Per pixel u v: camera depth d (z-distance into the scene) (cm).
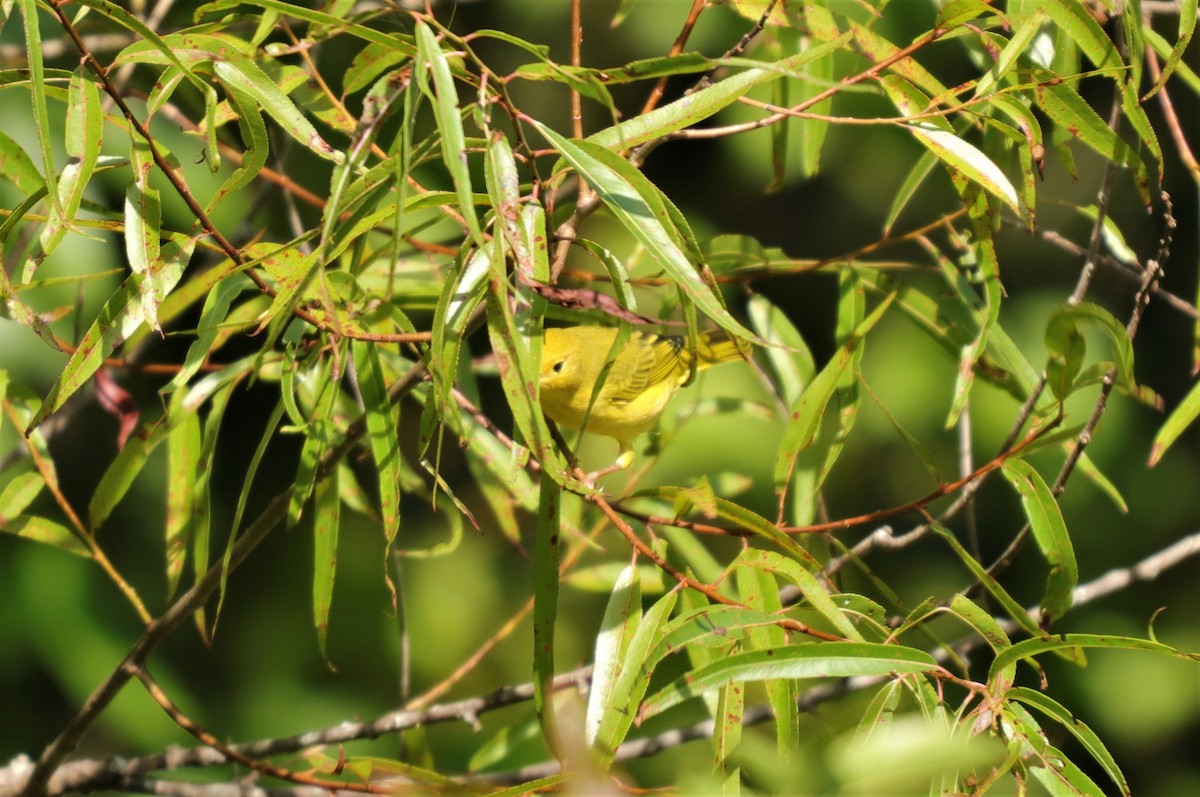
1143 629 1200
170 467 640
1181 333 1213
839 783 362
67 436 1127
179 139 912
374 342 530
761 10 571
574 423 759
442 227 852
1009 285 1230
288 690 1148
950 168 574
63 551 1095
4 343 904
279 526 1196
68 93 472
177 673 1131
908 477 1203
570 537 750
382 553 1194
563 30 1227
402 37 445
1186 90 1026
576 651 1162
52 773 626
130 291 482
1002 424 1164
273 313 467
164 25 882
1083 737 441
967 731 440
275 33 737
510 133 848
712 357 828
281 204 927
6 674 1079
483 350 1029
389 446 518
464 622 1186
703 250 698
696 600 520
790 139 1223
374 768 585
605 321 467
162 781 677
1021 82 570
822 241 1302
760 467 1117
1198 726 1170
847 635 463
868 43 554
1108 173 580
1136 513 1199
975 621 494
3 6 451
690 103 469
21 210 467
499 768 1043
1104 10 604
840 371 571
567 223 483
